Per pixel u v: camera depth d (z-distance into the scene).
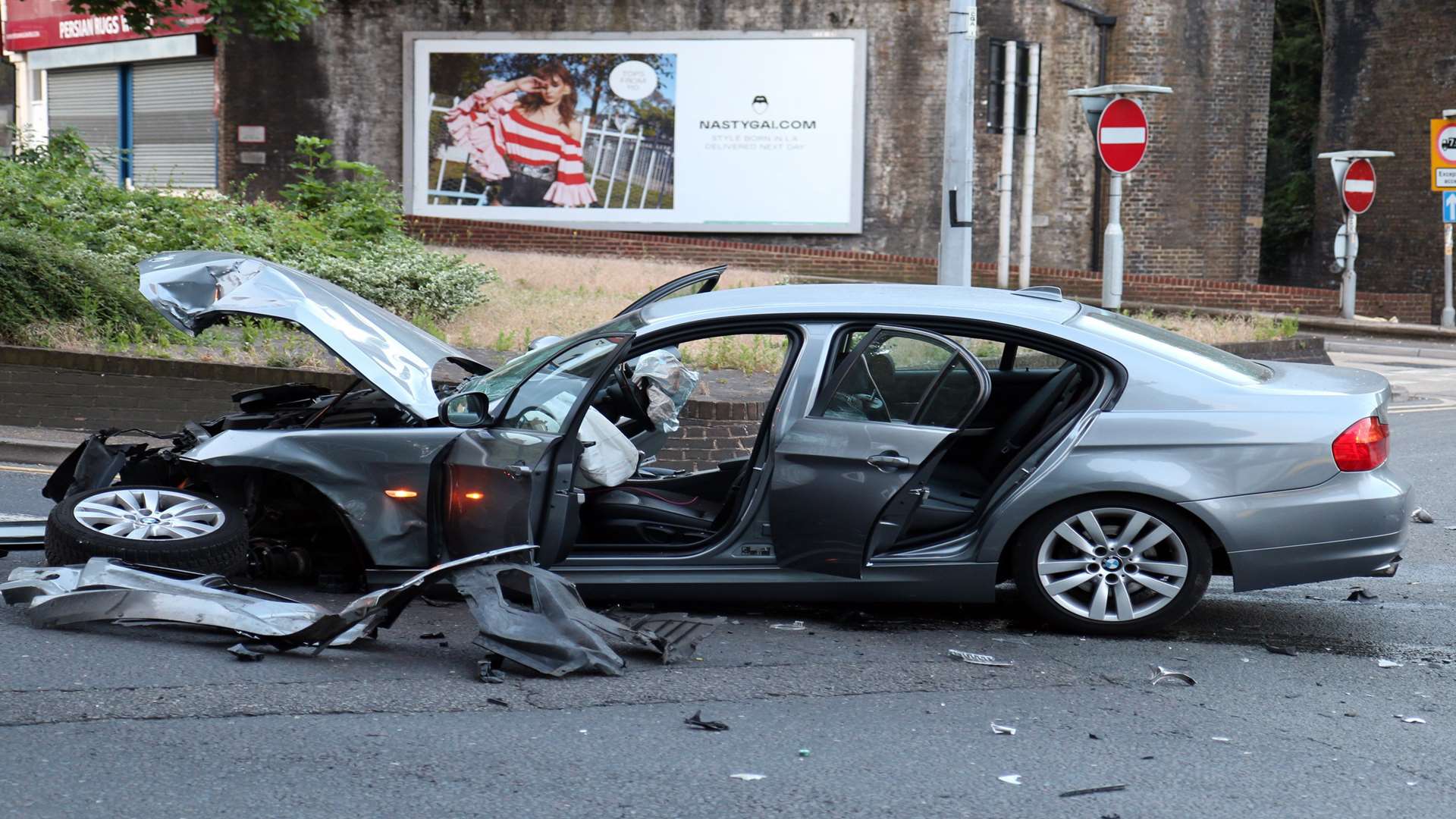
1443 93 27.45
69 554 5.39
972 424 6.35
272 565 6.14
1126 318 6.09
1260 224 26.83
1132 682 5.02
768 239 26.78
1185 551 5.46
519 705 4.58
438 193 27.41
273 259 14.93
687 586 5.54
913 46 26.12
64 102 33.16
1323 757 4.24
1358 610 6.24
